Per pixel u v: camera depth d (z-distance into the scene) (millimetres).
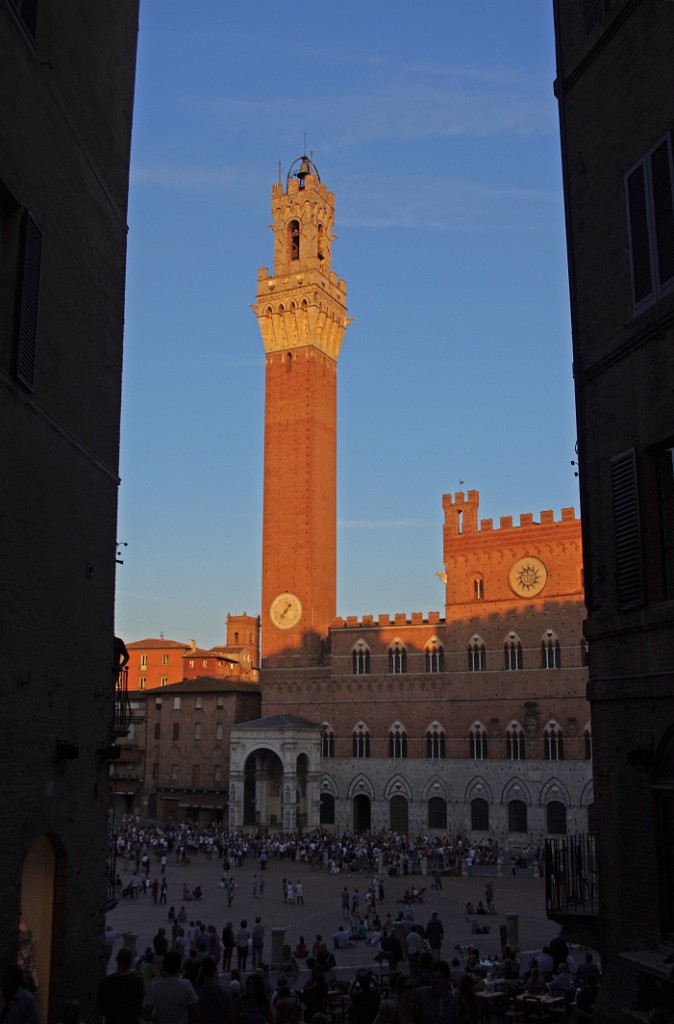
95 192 30062
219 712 133750
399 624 118562
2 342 22781
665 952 20266
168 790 134250
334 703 121000
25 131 24031
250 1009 18203
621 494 23578
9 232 23594
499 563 112938
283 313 133500
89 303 29391
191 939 50719
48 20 25844
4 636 22406
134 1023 16672
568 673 106312
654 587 22219
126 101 33688
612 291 24609
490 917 66188
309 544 127438
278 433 132250
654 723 21500
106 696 30312
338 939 55750
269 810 121062
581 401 26062
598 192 25562
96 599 29500
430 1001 16594
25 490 23906
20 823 23078
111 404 31500
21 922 25062
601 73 25578
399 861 94188
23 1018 16281
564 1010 28047
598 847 23688
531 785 106125
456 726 112312
